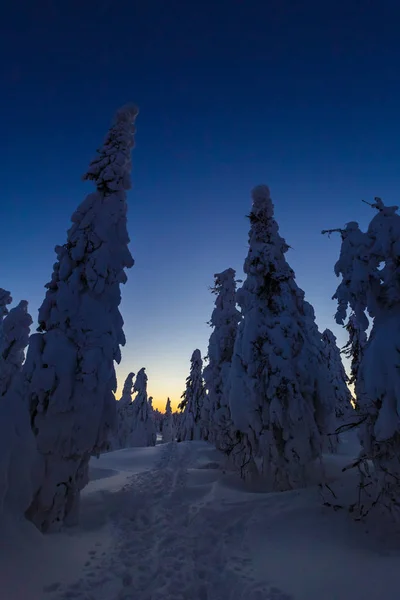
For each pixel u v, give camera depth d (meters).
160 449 27.62
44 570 5.46
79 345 8.94
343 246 8.61
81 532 7.90
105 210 10.13
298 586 5.10
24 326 14.71
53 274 9.64
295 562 6.20
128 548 7.03
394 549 6.54
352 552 6.60
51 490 7.86
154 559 6.47
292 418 12.38
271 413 12.64
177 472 16.95
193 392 39.47
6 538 5.73
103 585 5.34
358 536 7.35
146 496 11.41
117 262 9.95
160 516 9.31
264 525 8.33
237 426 13.70
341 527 7.81
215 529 8.45
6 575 4.96
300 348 13.73
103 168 10.78
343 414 23.19
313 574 5.50
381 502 7.84
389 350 7.65
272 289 14.78
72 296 9.22
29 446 6.95
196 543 7.44
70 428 8.29
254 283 14.83
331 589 4.88
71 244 9.88
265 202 16.30
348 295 8.41
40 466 7.84
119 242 10.18
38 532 6.50
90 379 8.55
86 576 5.60
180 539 7.64
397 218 8.01
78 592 5.03
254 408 13.21
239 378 14.05
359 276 8.09
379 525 7.62
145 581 5.56
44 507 7.71
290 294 14.73
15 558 5.45
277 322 13.98
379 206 8.17
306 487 11.59
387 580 4.95
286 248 15.80
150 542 7.44
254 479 13.56
